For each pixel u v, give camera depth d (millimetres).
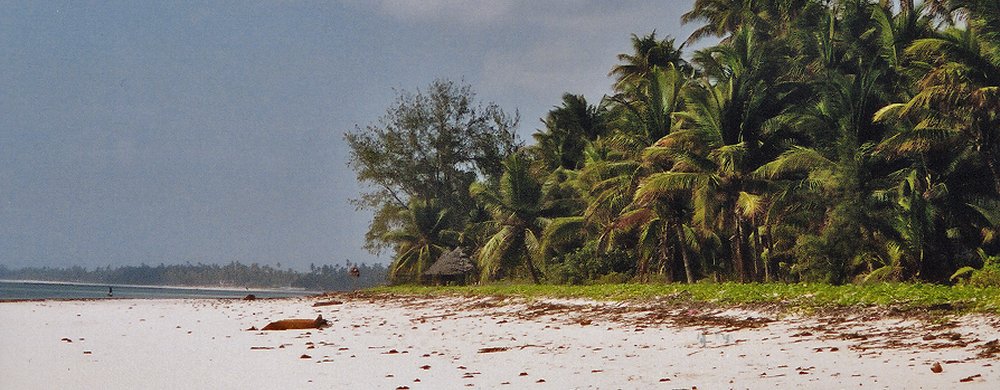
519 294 34094
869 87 33688
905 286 20844
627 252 43625
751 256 38875
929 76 28094
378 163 69375
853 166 31641
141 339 18516
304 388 10555
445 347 15703
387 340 17594
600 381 10344
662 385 9758
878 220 30625
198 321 25672
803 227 34594
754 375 10141
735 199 34406
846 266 30359
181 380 11461
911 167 32188
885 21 36344
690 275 37156
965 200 31859
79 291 131750
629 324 19453
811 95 40531
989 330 12773
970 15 29031
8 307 34656
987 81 28000
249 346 16531
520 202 49625
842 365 10438
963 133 29562
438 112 71062
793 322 17031
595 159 46906
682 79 39625
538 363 12500
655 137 37969
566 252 49875
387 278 66812
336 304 38656
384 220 69312
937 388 8375
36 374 12219
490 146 71188
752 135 35031
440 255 58281
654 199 36875
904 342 12414
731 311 20312
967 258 31391
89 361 13922
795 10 51094
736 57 44250
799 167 33438
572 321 21375
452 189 71500
